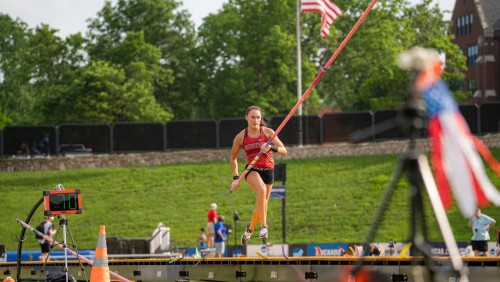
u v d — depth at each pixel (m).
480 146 12.48
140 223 95.75
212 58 162.50
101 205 101.88
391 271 23.03
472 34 183.12
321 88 162.00
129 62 156.50
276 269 27.72
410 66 13.05
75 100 147.75
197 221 94.94
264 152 25.34
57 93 151.00
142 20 172.25
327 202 96.19
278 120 117.06
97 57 167.62
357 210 92.94
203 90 166.50
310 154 112.19
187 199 102.12
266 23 153.00
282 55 150.50
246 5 153.50
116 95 145.62
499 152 105.81
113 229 94.56
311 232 88.44
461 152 12.34
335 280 25.53
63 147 119.69
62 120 151.62
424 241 13.38
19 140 119.19
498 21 175.00
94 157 116.12
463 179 12.22
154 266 33.06
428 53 13.01
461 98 170.12
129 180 109.75
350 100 178.75
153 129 119.81
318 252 32.75
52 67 171.00
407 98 13.10
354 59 156.88
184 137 119.38
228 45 156.12
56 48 170.38
